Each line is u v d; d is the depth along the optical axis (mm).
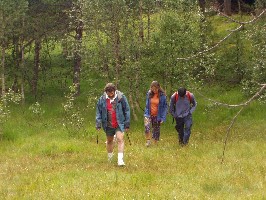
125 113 10812
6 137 14641
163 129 16594
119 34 17641
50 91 22797
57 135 15133
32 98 21312
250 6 27047
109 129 10852
